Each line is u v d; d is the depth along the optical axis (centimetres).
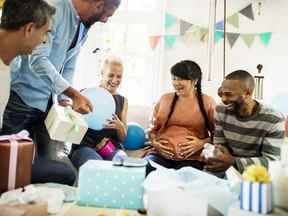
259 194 94
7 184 117
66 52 167
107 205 116
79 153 180
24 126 166
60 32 154
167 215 105
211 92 259
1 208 96
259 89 261
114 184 116
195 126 198
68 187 132
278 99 231
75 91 147
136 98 276
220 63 265
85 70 274
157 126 203
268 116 163
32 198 104
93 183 117
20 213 94
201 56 266
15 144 119
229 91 160
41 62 145
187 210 103
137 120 261
